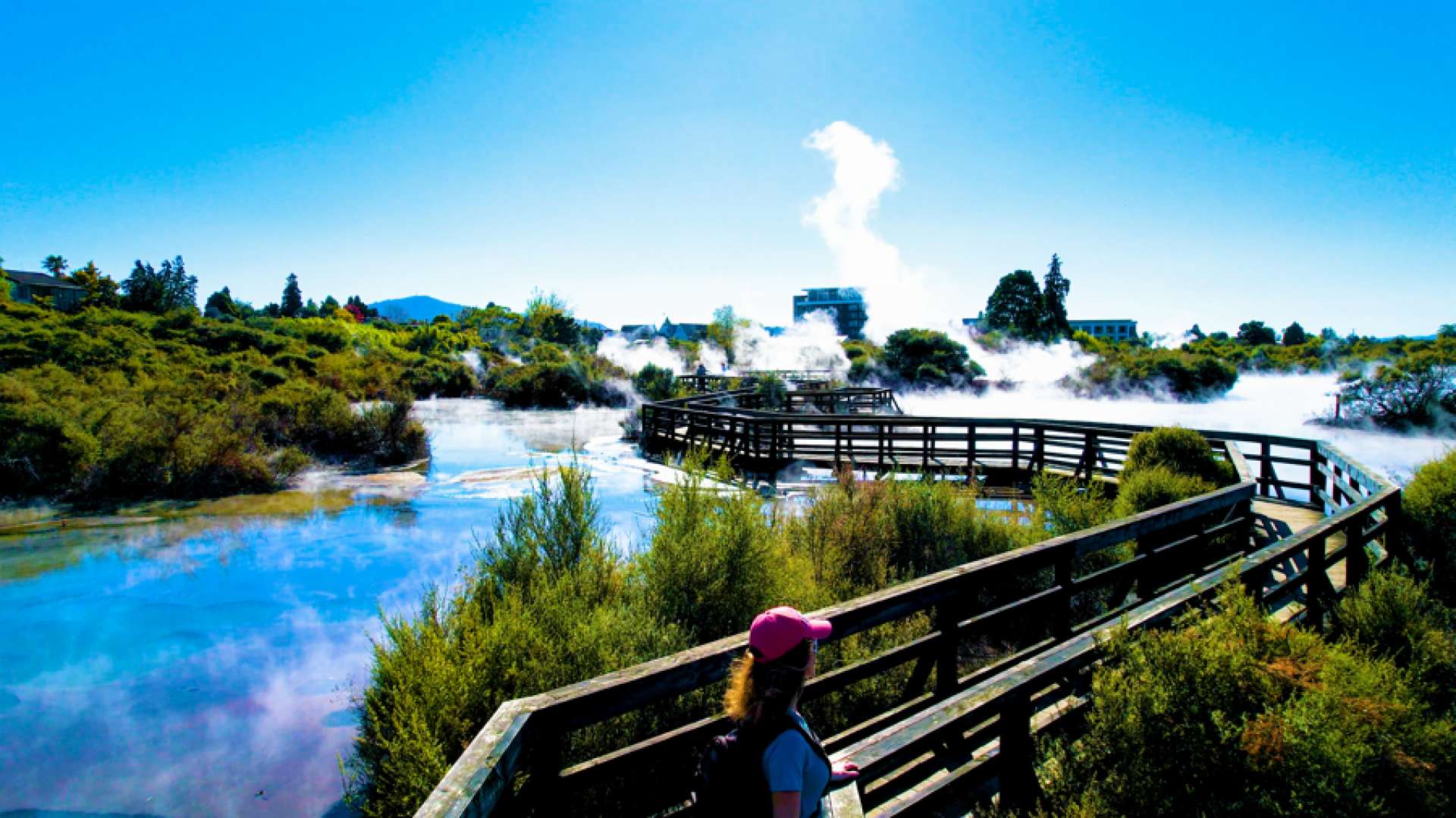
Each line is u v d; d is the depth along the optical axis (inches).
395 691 182.7
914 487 330.3
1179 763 115.4
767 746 66.0
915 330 2063.2
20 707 225.8
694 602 227.5
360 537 414.6
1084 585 175.8
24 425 532.4
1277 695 120.2
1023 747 128.0
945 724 115.7
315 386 990.4
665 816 113.0
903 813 120.3
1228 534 290.7
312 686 240.5
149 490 539.5
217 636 279.7
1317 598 199.8
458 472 637.3
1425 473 267.0
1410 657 172.9
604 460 706.8
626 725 167.8
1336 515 213.0
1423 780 114.7
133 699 232.5
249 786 187.2
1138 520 189.5
